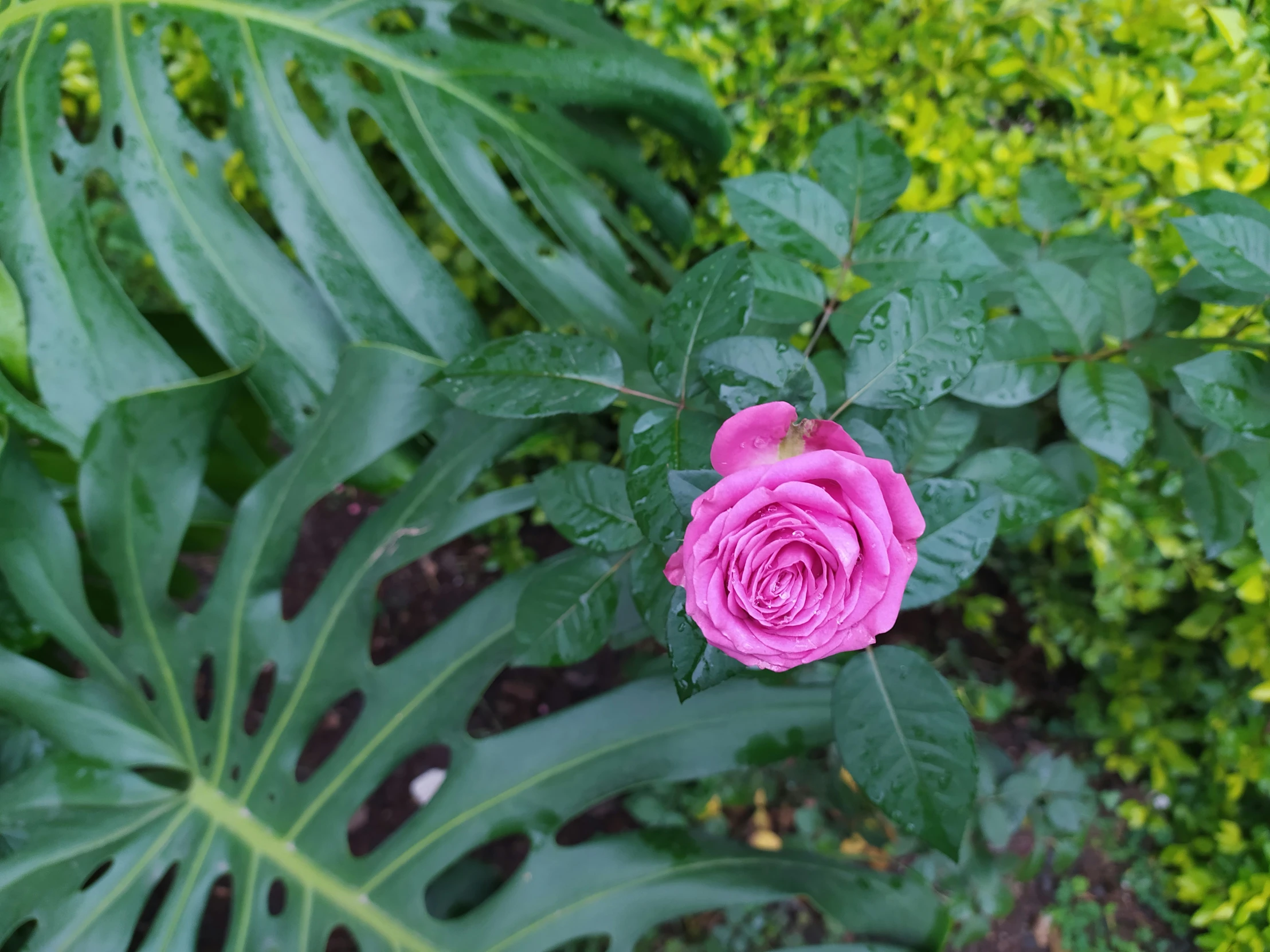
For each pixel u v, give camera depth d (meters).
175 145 0.48
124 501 0.46
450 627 0.46
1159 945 0.67
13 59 0.47
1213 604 0.56
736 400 0.32
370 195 0.49
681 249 0.57
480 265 0.66
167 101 0.48
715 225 0.59
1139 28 0.49
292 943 0.44
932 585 0.34
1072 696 0.73
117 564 0.46
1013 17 0.50
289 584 0.83
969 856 0.54
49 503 0.46
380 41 0.49
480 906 0.43
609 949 0.42
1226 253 0.35
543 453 0.70
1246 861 0.59
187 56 0.60
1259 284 0.34
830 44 0.54
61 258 0.47
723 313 0.35
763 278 0.39
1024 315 0.40
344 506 0.85
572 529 0.39
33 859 0.43
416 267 0.49
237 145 0.48
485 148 0.59
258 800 0.46
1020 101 0.55
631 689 0.44
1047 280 0.40
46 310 0.47
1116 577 0.54
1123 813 0.67
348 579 0.46
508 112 0.50
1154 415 0.46
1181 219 0.35
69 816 0.44
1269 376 0.35
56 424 0.47
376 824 0.76
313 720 0.46
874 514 0.27
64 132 0.47
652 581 0.38
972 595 0.75
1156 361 0.40
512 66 0.49
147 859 0.45
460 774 0.44
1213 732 0.61
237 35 0.48
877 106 0.55
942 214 0.39
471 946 0.43
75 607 0.46
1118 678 0.65
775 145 0.57
